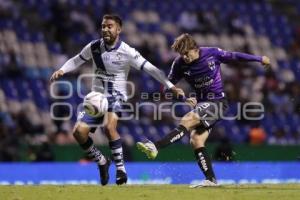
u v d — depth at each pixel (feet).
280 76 211.00
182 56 76.74
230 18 226.99
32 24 197.47
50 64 185.37
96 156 79.56
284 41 231.30
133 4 217.36
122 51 77.46
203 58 76.54
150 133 168.55
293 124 191.72
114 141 79.00
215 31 220.64
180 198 63.36
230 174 144.97
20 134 154.61
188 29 216.33
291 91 198.59
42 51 188.85
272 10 240.94
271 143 174.60
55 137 157.28
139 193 67.00
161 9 219.41
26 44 189.16
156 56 195.52
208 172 77.82
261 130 173.37
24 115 159.22
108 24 76.54
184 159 151.33
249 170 147.02
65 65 79.97
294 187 77.97
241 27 226.79
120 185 79.41
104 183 80.38
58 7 202.59
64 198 63.72
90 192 68.03
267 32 231.50
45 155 145.69
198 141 78.33
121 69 78.18
